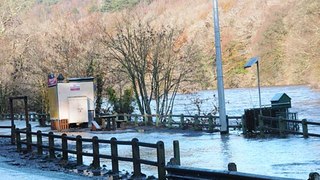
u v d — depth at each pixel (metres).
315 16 72.44
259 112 27.55
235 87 93.88
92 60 46.22
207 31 68.00
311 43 74.19
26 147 25.25
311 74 78.31
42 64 51.06
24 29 61.84
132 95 44.91
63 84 38.81
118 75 46.34
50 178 15.89
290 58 84.75
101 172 16.94
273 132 26.78
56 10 71.12
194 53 41.88
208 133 30.77
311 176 8.15
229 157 19.91
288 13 88.44
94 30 60.03
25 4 69.31
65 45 50.00
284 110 28.02
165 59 40.75
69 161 19.95
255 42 93.06
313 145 22.03
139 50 40.81
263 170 16.62
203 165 18.25
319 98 67.25
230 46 94.56
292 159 18.58
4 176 16.62
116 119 39.25
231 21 96.12
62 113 38.66
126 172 16.38
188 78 42.00
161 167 13.88
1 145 26.95
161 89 43.06
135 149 15.27
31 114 50.31
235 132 29.97
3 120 56.91
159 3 67.62
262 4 95.44
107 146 25.56
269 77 92.00
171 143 26.02
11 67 58.50
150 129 35.38
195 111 49.09
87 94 39.47
